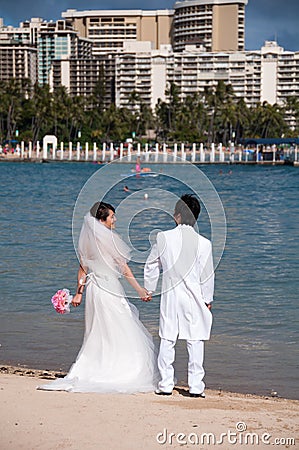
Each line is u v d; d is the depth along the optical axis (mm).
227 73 194250
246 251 20812
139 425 5562
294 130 168875
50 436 5227
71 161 95125
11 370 8719
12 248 20812
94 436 5246
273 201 43031
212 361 9453
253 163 91312
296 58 191750
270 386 8406
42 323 11508
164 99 195875
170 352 6812
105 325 7105
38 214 32688
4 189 51188
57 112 132125
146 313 12062
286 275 16500
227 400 7078
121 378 7020
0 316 12000
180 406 6344
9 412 5840
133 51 197625
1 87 138125
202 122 152125
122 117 149375
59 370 8898
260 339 10711
